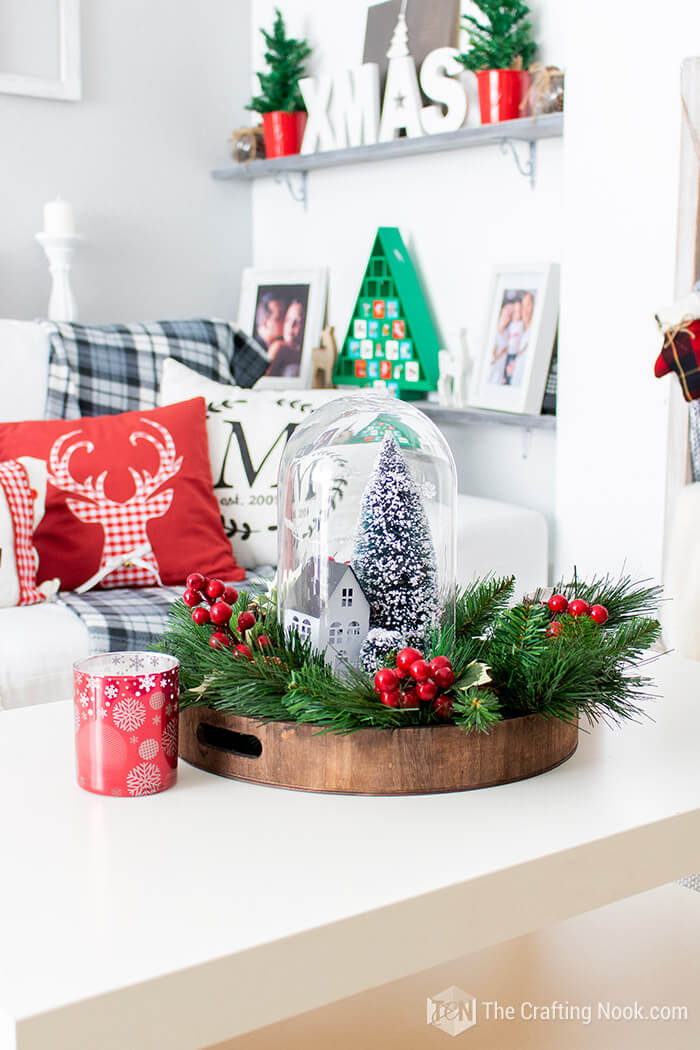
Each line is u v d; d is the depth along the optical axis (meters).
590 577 2.30
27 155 3.02
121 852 0.83
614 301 2.20
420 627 1.02
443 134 2.61
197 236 3.36
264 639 1.03
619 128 2.15
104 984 0.66
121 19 3.14
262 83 3.16
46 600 2.03
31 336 2.40
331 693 0.92
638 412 2.17
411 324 2.86
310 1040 1.10
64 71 3.03
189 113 3.30
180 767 1.02
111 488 2.14
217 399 2.36
